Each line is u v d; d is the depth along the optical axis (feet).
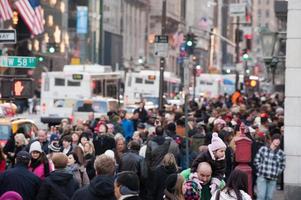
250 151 117.08
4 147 124.67
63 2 549.54
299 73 127.65
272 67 300.40
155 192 94.02
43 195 78.23
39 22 205.05
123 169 97.30
